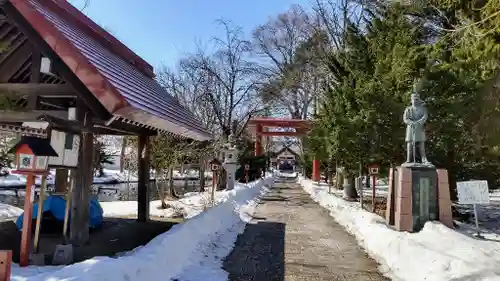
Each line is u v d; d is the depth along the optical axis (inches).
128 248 306.5
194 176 1590.8
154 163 619.8
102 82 230.4
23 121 268.2
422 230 319.3
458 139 437.4
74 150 260.1
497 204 671.8
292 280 247.1
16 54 278.8
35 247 247.3
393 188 383.9
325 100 755.4
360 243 363.6
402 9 507.8
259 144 1427.2
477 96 411.8
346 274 261.3
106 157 1212.5
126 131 393.7
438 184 347.3
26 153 226.2
